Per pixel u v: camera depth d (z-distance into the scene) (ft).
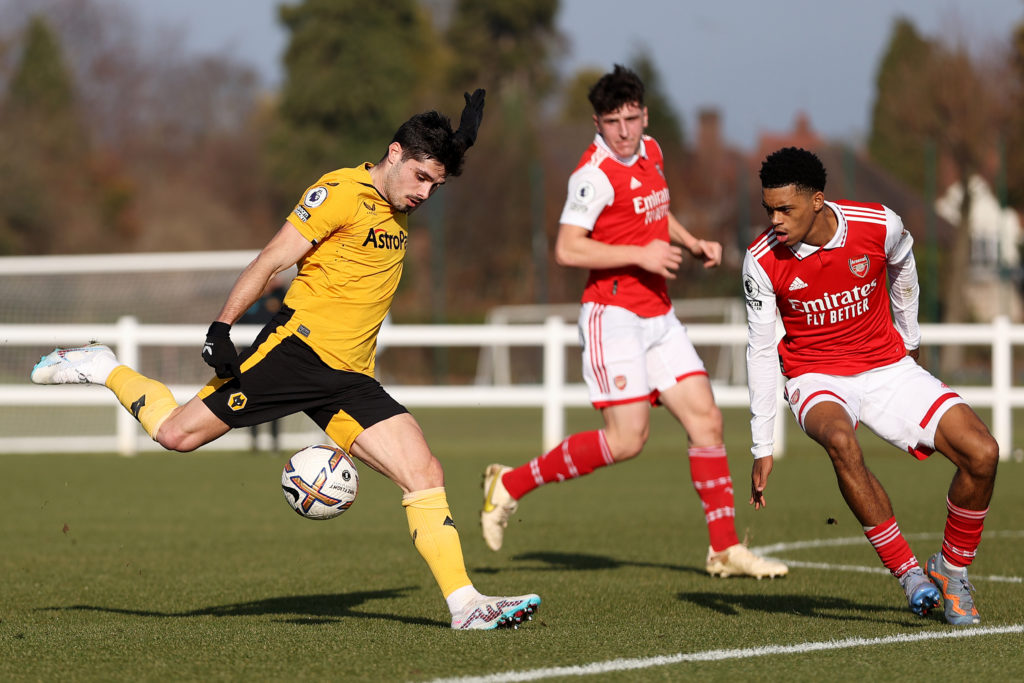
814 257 64.34
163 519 118.01
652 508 127.44
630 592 76.79
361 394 61.36
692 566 89.56
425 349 400.88
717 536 83.30
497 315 406.41
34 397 188.65
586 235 80.23
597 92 79.46
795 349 67.82
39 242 565.12
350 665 51.62
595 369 82.38
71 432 232.53
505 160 471.62
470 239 459.32
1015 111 463.83
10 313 290.35
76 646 56.29
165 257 217.15
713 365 394.52
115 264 215.92
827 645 56.49
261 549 98.32
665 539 104.83
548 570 87.45
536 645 56.29
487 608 60.39
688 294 416.87
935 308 375.45
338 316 59.98
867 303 65.77
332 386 60.54
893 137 494.59
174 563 90.79
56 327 182.19
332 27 653.71
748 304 66.03
